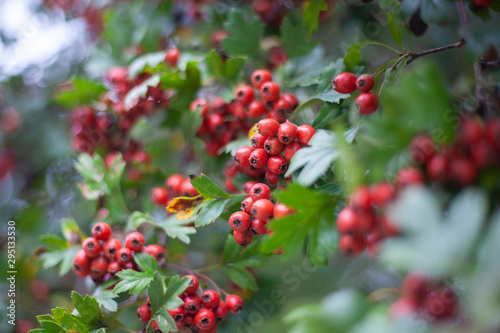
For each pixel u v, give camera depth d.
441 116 0.47
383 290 0.48
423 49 0.67
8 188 0.77
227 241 0.57
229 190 0.59
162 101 0.63
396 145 0.47
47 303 0.70
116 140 0.66
